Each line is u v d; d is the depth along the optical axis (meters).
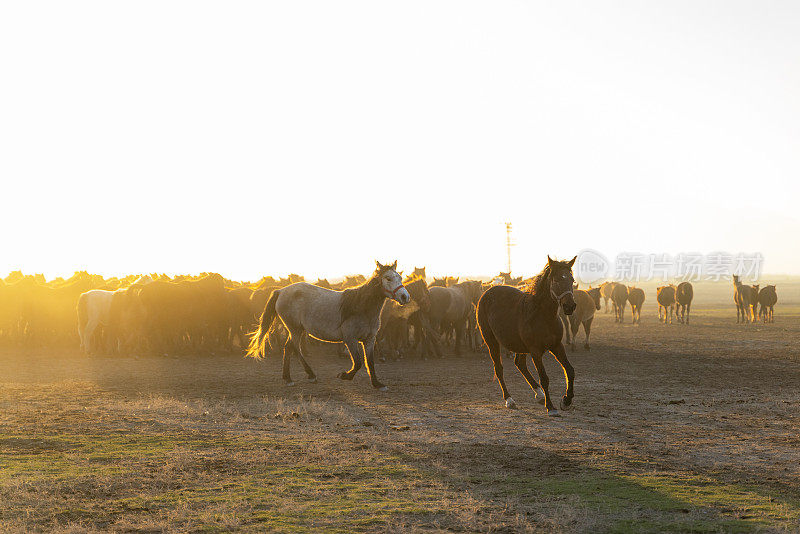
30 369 20.69
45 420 11.60
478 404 13.58
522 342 12.45
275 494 7.14
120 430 10.67
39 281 34.47
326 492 7.21
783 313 52.44
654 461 8.66
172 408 12.96
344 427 11.13
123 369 20.72
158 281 25.28
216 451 9.16
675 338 31.56
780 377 18.03
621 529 6.01
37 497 6.98
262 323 17.23
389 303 21.91
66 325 29.48
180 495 7.11
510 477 7.86
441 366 21.38
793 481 7.65
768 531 5.88
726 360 22.33
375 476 7.90
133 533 5.99
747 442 9.91
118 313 24.97
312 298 16.48
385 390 15.73
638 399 14.27
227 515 6.39
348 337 15.98
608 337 32.41
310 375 17.19
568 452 9.19
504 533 5.96
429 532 5.97
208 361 23.25
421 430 10.85
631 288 45.12
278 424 11.36
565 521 6.20
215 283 25.84
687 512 6.48
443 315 24.34
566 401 12.33
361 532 5.99
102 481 7.60
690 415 12.30
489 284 27.91
